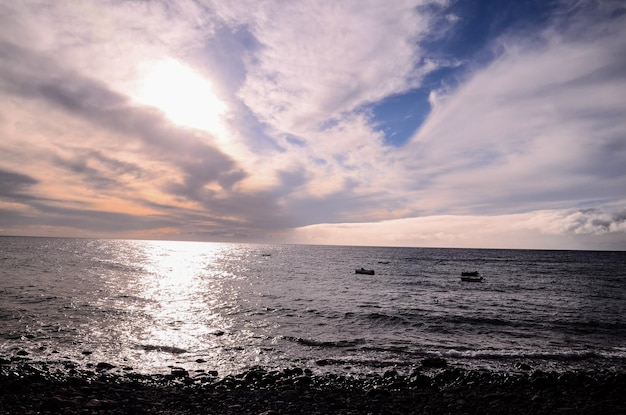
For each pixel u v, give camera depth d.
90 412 8.84
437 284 50.81
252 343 17.80
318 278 57.19
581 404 10.58
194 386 11.50
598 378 13.33
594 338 20.27
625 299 37.31
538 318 25.72
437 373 13.55
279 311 27.19
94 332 18.69
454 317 25.53
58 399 9.19
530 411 10.04
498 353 16.62
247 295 36.22
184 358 15.10
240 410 9.59
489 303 33.38
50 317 21.64
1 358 13.22
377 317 25.11
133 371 12.94
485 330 21.77
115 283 41.81
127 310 25.48
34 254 91.94
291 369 13.50
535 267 100.62
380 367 14.36
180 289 39.88
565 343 19.06
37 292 31.25
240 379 12.37
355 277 59.88
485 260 138.62
